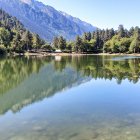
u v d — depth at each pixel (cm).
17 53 19288
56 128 2034
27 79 4909
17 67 7662
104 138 1802
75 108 2686
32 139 1831
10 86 4059
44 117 2358
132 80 4744
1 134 1936
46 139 1823
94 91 3681
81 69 6919
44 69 6969
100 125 2081
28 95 3381
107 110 2584
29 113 2512
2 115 2459
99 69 6875
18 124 2162
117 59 12019
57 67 7600
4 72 6191
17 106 2802
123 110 2578
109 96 3316
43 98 3200
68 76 5384
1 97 3256
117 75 5525
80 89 3841
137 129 1966
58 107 2738
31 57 15088
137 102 2959
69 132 1942
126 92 3600
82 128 2019
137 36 19550
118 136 1830
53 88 3897
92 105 2822
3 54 16425
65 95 3388
